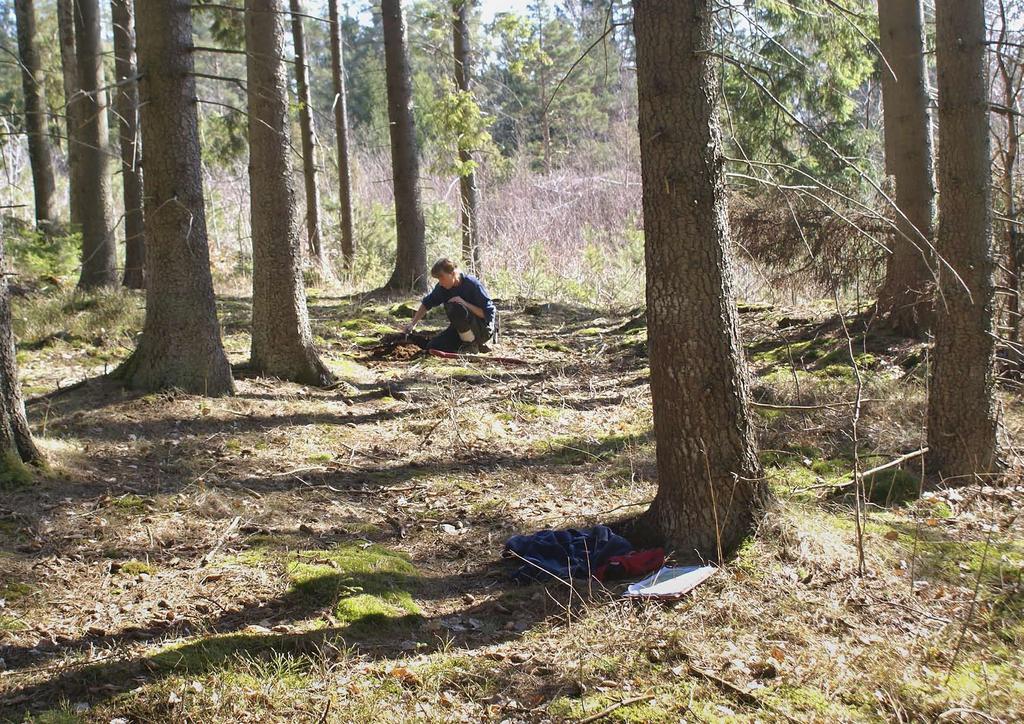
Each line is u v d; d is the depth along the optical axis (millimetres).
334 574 4734
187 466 6594
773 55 11492
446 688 3709
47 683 3631
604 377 10430
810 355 9773
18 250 15008
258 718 3424
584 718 3422
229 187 27484
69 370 9461
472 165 18672
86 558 4930
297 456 7105
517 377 10477
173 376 8258
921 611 4246
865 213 4324
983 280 6016
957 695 3498
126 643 4012
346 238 19656
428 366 10734
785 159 11234
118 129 13461
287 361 9312
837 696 3555
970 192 5934
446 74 19250
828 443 7027
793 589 4395
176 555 5070
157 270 8227
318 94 42750
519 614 4469
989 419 6109
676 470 4902
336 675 3760
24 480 5734
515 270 19953
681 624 4137
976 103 5867
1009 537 5172
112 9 13695
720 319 4738
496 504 6172
